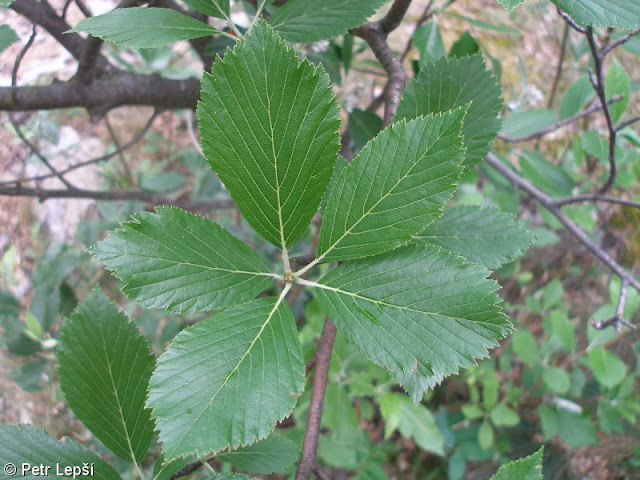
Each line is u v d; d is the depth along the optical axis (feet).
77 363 0.87
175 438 0.62
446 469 2.58
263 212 0.73
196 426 0.62
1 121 2.31
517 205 2.02
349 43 1.62
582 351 2.51
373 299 0.71
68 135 2.65
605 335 1.97
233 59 0.67
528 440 2.47
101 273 2.40
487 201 2.15
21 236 2.69
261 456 0.95
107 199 2.01
